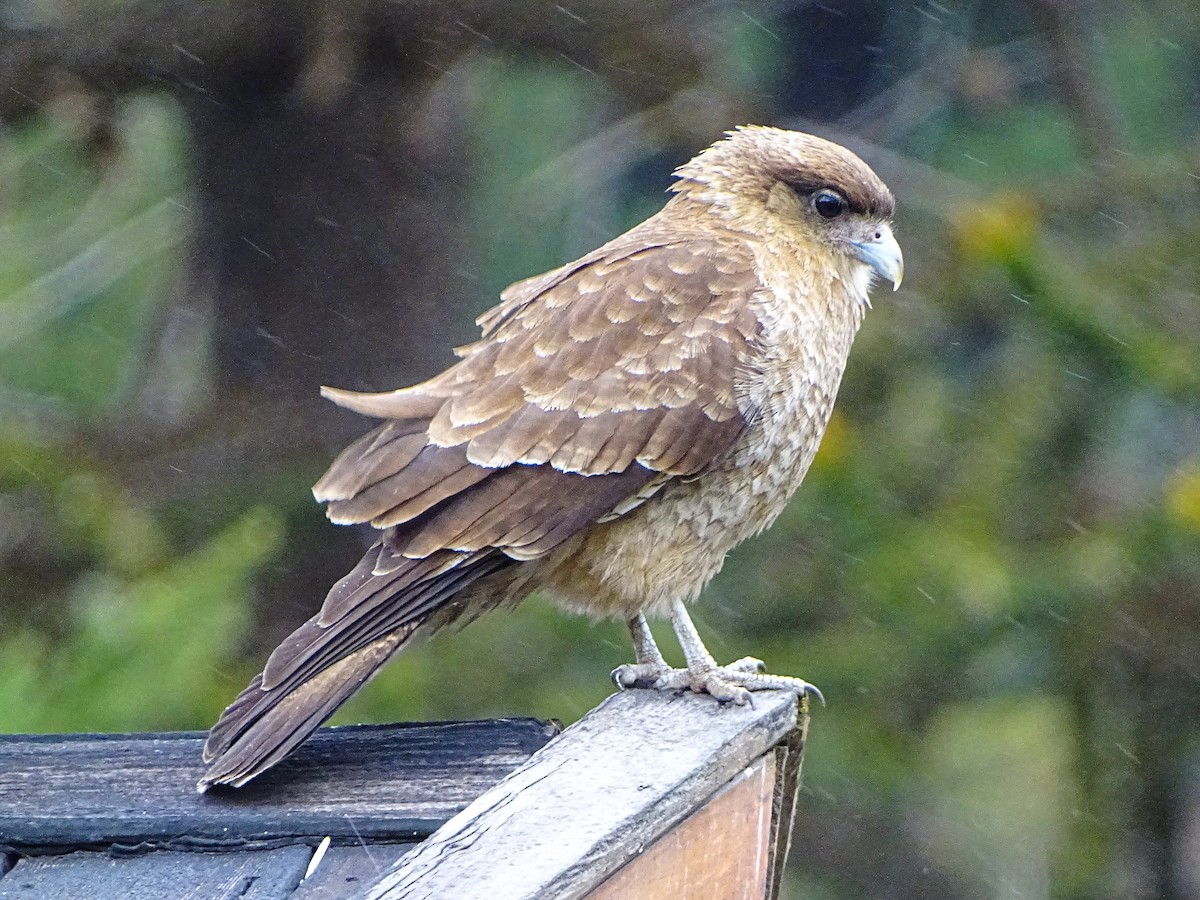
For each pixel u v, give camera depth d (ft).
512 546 22.62
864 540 41.32
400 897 16.37
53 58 43.57
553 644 43.86
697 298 24.00
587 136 54.49
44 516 45.16
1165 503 40.34
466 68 46.96
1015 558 41.01
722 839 19.72
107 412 49.80
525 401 23.07
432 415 23.02
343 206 48.14
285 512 47.16
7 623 43.60
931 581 40.57
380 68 45.73
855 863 49.98
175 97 45.60
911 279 44.68
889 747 41.93
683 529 23.97
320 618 21.30
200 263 49.85
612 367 23.36
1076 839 42.65
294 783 19.93
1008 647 41.39
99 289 52.75
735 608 42.24
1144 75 53.11
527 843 17.03
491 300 54.39
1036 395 41.52
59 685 37.70
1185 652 40.50
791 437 24.44
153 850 19.13
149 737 21.06
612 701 20.94
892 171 51.44
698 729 19.83
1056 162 52.54
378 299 48.88
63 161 52.60
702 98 47.32
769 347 23.94
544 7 44.32
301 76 44.93
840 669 41.47
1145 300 41.68
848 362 43.32
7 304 52.49
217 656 39.22
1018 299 42.80
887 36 54.34
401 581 21.88
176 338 52.26
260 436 48.44
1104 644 40.81
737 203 25.89
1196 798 42.37
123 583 43.65
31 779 20.13
